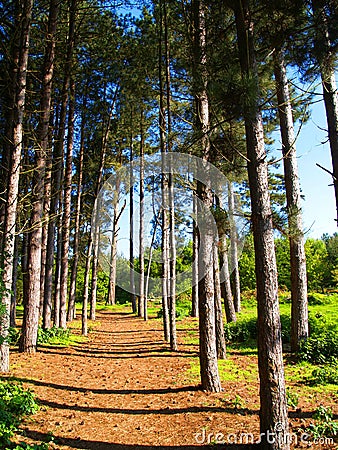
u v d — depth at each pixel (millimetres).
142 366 9430
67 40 13062
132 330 17281
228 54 5582
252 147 4707
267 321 4371
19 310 24844
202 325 6918
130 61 14594
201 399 6301
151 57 13680
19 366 8266
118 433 5066
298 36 5590
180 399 6395
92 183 21203
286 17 5324
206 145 7078
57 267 14648
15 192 7801
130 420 5566
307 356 9117
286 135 10453
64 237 16625
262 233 4523
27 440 4555
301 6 5117
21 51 8406
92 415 5738
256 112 4730
